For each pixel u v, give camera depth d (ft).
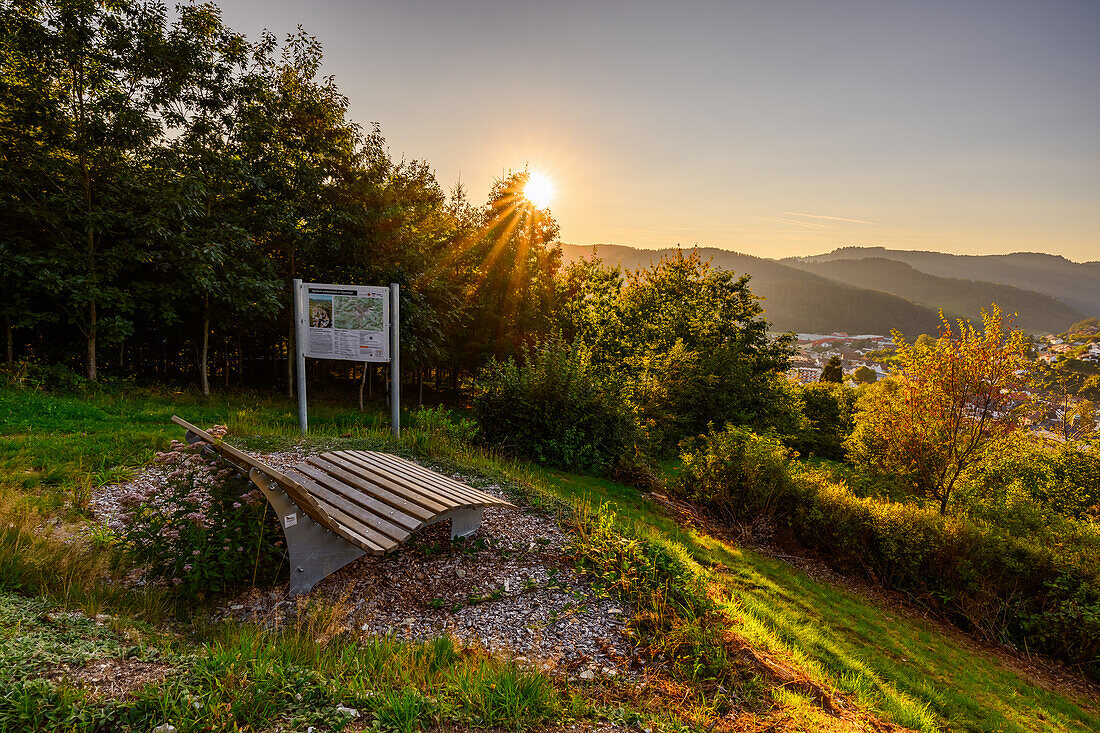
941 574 26.71
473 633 12.32
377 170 54.24
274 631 11.03
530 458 33.63
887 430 40.09
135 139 38.34
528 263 67.92
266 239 50.08
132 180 39.34
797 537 30.68
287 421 34.73
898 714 13.15
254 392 50.98
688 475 35.09
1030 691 19.72
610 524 18.89
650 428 51.62
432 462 25.22
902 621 23.79
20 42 34.60
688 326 85.51
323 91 51.52
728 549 26.53
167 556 12.44
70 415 27.20
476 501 15.74
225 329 48.32
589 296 98.27
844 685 13.99
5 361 37.78
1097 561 24.54
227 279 41.98
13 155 36.63
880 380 43.50
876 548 28.76
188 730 6.69
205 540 12.65
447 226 74.02
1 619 8.60
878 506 29.78
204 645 9.41
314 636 11.18
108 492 17.38
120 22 38.11
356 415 43.34
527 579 14.90
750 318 100.27
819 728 10.52
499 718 8.50
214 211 46.70
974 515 32.35
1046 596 24.47
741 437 34.37
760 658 13.14
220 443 14.20
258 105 46.83
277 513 12.53
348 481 17.01
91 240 37.88
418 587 14.15
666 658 12.00
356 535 12.80
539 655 11.60
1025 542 26.18
